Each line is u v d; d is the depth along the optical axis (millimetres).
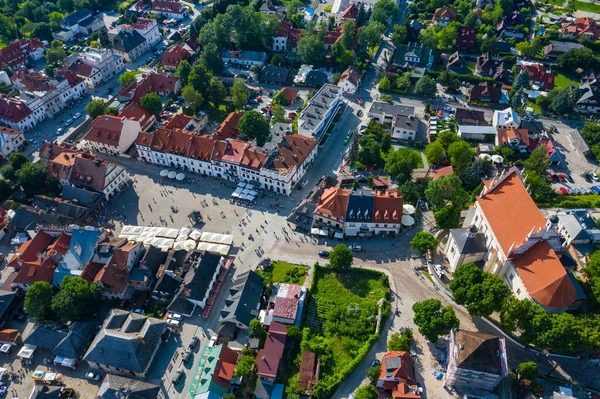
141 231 161750
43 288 134750
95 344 125062
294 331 128000
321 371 122000
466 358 110188
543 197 172000
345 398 115875
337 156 197250
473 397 113125
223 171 186125
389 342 124688
